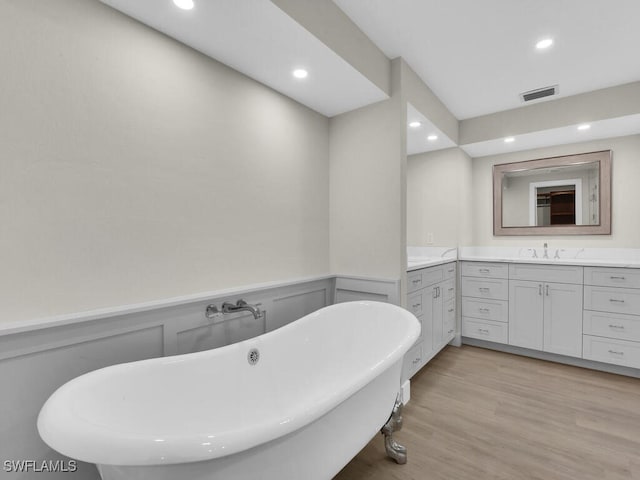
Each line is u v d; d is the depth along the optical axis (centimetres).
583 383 232
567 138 293
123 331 124
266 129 191
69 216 113
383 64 200
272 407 148
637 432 173
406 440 168
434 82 239
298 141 213
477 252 355
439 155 330
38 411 103
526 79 236
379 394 123
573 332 259
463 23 174
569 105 262
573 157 304
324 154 236
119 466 72
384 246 213
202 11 127
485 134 301
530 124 279
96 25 119
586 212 299
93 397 96
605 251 290
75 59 114
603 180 290
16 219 101
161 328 137
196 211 153
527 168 327
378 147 214
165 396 116
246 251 178
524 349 287
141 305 129
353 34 172
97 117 120
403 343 134
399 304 206
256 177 184
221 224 165
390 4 159
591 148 297
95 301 119
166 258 142
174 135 145
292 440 86
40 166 106
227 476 75
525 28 179
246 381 141
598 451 158
